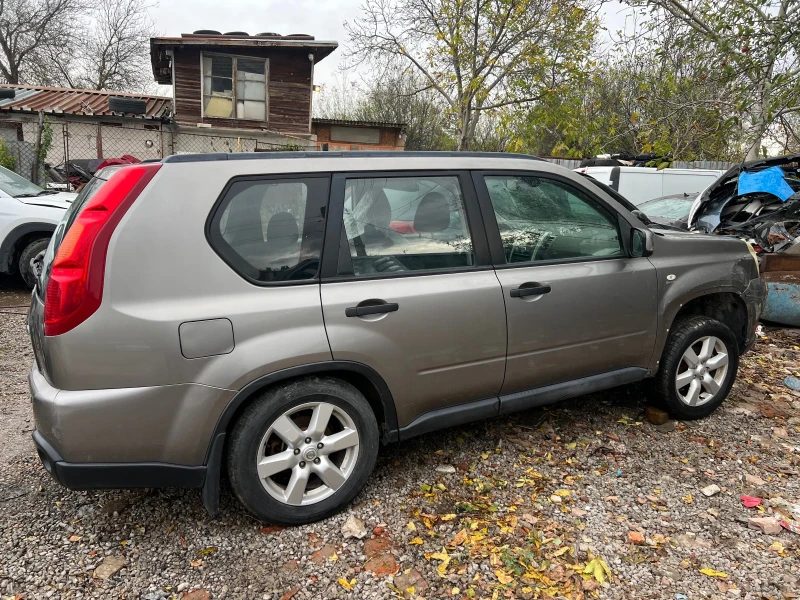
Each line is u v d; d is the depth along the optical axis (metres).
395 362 2.81
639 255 3.46
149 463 2.44
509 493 3.03
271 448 2.71
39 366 2.63
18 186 7.89
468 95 14.54
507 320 3.09
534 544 2.62
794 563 2.53
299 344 2.55
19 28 28.17
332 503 2.77
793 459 3.44
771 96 9.51
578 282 3.31
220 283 2.48
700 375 3.86
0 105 16.91
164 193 2.43
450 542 2.63
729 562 2.53
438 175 3.04
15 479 3.14
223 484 3.10
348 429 2.79
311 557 2.54
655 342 3.65
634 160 12.17
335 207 2.75
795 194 7.58
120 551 2.57
